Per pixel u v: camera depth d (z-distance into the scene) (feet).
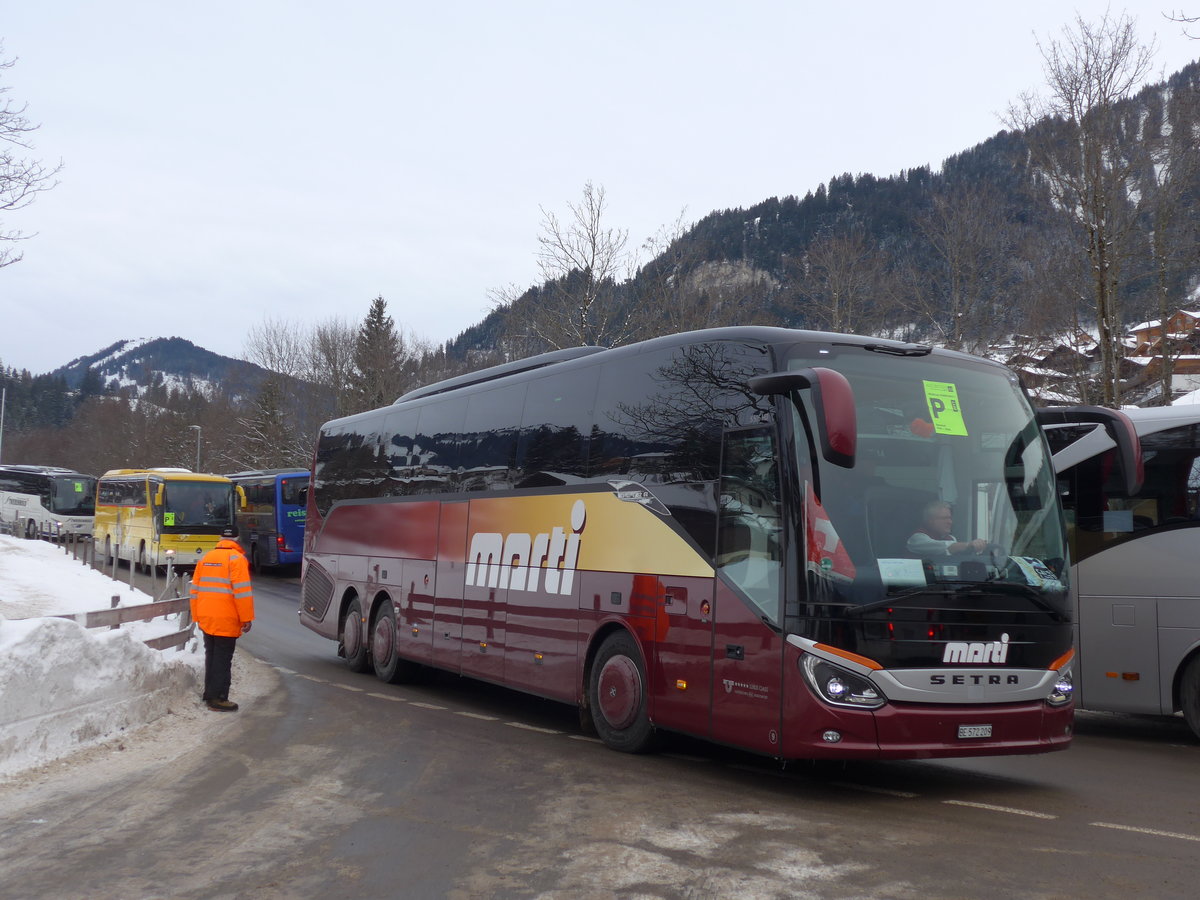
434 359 206.69
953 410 28.07
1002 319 121.70
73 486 176.55
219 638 39.93
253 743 33.37
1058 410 31.12
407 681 49.80
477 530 41.78
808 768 30.25
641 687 31.14
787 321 142.82
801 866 20.16
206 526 115.85
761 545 26.73
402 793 26.50
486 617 40.40
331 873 19.93
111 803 25.43
